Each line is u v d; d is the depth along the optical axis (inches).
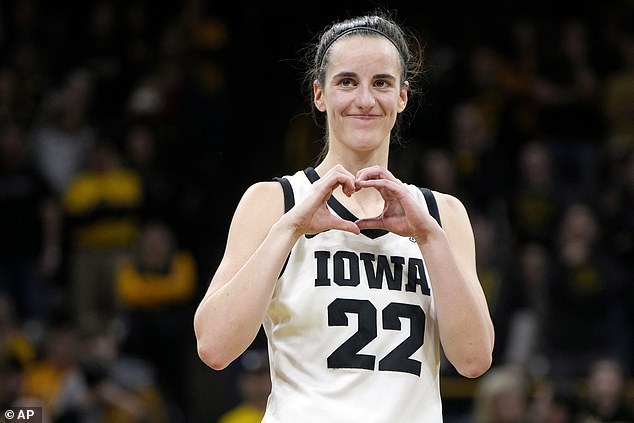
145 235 1071.0
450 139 1196.5
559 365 996.6
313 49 436.5
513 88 1254.3
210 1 1298.0
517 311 1017.5
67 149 1165.7
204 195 1208.2
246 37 1299.2
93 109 1217.4
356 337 365.7
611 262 1040.2
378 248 377.4
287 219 362.0
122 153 1162.6
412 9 1326.3
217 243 1213.7
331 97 384.8
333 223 363.3
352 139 382.0
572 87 1251.2
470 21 1337.4
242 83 1295.5
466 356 371.2
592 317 1007.6
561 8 1363.2
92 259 1096.8
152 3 1286.9
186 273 1082.7
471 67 1240.2
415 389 368.5
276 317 374.9
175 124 1200.2
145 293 1064.2
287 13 1300.4
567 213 1054.4
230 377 1038.4
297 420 359.9
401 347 368.5
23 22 1263.5
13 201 1103.0
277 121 1294.3
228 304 358.3
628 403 917.8
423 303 377.4
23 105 1200.2
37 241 1104.2
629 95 1232.8
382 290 372.2
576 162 1206.3
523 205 1130.7
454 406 979.3
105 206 1098.7
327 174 364.5
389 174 370.9
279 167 1274.6
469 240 399.2
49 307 1043.9
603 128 1242.0
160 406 969.5
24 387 916.0
